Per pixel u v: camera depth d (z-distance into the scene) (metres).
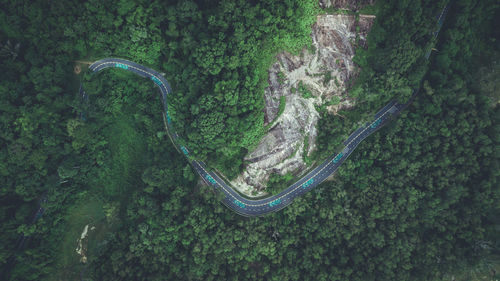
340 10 94.56
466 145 95.94
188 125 98.06
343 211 100.31
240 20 89.00
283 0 89.56
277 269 102.81
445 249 98.56
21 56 92.12
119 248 98.69
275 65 98.25
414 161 99.19
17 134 91.94
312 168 105.75
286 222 103.00
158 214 100.75
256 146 102.62
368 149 102.38
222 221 101.62
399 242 97.31
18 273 90.19
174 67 99.56
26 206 95.25
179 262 100.38
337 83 100.25
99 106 99.94
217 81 92.44
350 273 98.88
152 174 97.31
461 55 98.75
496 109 97.94
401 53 89.69
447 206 96.00
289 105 101.31
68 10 88.75
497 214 97.69
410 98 102.94
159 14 91.38
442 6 92.25
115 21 90.69
